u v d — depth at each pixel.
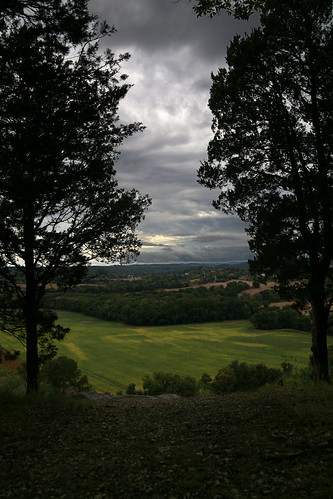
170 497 4.29
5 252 11.05
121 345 94.25
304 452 5.11
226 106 13.29
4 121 8.27
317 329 12.38
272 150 13.02
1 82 7.73
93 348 90.94
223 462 5.15
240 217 14.02
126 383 63.19
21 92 7.91
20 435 6.91
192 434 6.82
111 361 79.25
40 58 8.27
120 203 13.30
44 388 18.28
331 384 10.56
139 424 8.13
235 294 135.50
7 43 7.68
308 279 13.09
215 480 4.61
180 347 91.75
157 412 9.56
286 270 12.52
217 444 5.94
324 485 4.10
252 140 13.07
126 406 10.64
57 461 5.68
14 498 4.50
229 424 7.17
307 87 11.78
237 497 4.09
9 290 11.45
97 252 13.80
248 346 89.50
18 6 7.11
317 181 12.12
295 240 12.62
